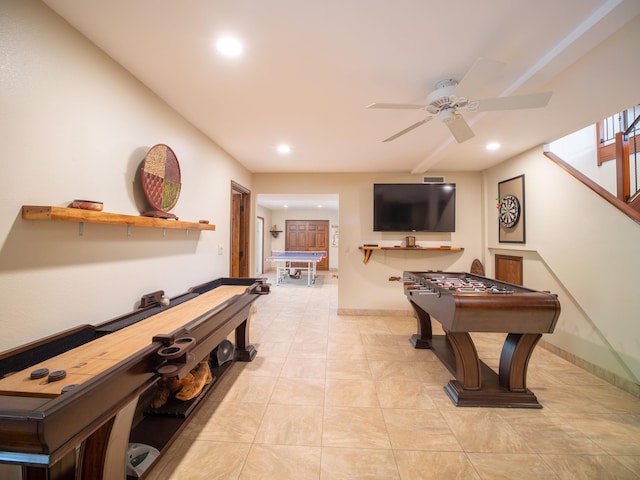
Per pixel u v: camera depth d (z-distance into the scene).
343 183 4.61
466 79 1.47
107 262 1.67
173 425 1.73
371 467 1.51
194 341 1.28
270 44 1.56
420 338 3.20
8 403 0.81
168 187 2.17
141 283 1.96
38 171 1.26
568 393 2.27
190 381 1.95
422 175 4.54
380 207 4.41
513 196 3.67
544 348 3.19
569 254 2.84
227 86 2.01
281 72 1.84
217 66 1.77
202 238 2.87
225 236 3.48
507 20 1.38
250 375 2.49
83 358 1.17
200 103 2.26
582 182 2.70
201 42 1.55
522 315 1.92
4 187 1.14
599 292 2.54
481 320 1.94
